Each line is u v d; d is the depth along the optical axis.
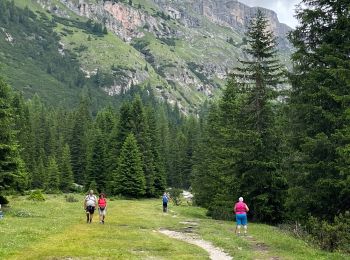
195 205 61.53
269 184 35.03
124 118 80.81
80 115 118.69
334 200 24.19
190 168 105.19
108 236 23.52
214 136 51.38
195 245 21.67
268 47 35.94
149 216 38.66
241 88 36.59
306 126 26.39
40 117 114.31
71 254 17.47
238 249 20.06
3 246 18.52
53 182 83.25
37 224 27.77
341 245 19.19
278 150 34.50
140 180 72.31
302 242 21.84
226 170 38.84
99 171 82.38
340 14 24.80
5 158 36.62
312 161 24.89
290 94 27.75
